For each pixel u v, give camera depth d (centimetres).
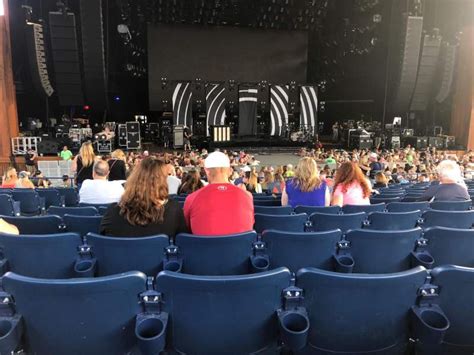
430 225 385
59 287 161
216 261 257
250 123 2439
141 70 2548
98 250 249
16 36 1938
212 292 167
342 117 2942
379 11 2130
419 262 274
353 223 368
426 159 1669
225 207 290
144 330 171
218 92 2366
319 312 178
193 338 176
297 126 2578
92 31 1752
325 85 2750
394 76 2212
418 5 1914
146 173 266
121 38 2273
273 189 882
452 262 291
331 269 281
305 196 454
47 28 1864
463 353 188
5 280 166
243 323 174
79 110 2612
